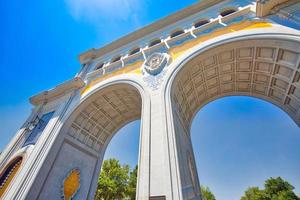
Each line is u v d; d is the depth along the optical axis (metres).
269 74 10.73
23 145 14.03
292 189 41.69
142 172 7.04
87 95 14.12
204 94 13.88
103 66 16.92
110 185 32.75
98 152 16.36
